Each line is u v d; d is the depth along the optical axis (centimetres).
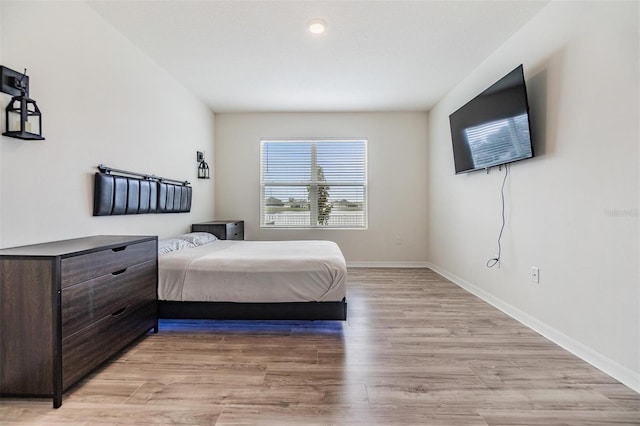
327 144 480
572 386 159
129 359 187
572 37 199
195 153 401
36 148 180
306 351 199
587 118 188
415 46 278
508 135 254
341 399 148
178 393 152
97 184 223
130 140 268
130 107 268
